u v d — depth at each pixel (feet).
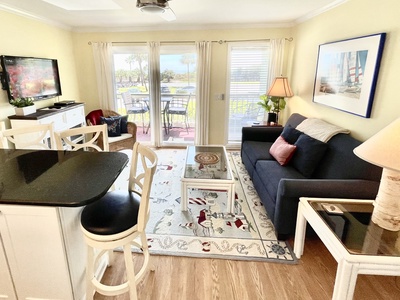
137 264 6.74
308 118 11.28
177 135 18.57
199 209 9.48
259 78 15.79
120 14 11.97
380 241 4.92
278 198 7.17
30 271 4.61
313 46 12.00
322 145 8.63
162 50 15.60
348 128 9.07
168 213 9.18
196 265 6.73
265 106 14.57
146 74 16.20
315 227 5.64
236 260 6.92
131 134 14.90
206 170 9.79
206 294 5.85
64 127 12.65
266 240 7.76
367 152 4.89
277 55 14.90
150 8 7.80
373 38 7.59
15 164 5.30
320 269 6.63
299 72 13.69
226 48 15.26
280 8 11.03
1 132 6.37
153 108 16.30
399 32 6.77
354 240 4.92
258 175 9.90
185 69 16.01
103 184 4.36
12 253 4.49
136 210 5.05
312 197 6.61
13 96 10.77
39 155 5.89
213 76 15.80
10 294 4.77
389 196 5.05
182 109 17.25
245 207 9.69
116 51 15.87
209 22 14.15
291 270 6.59
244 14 12.24
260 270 6.59
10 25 10.79
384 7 7.33
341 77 9.36
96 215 4.84
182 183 8.95
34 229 4.32
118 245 4.65
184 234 8.02
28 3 10.09
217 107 16.33
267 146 12.13
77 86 16.26
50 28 13.47
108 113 15.99
